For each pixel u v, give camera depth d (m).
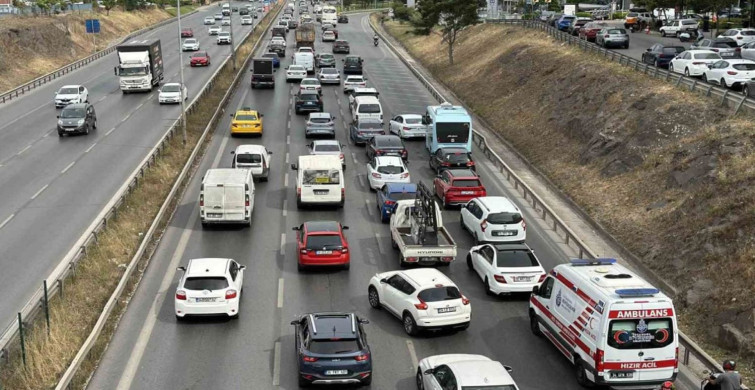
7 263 27.47
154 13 154.38
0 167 41.81
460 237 32.38
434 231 28.19
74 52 97.94
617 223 32.88
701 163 32.75
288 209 35.84
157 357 21.03
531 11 118.25
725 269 25.20
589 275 20.05
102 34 114.94
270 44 95.44
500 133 54.03
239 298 24.48
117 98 65.31
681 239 28.50
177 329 22.91
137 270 27.42
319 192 35.16
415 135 51.22
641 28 81.69
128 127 52.72
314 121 50.03
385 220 34.06
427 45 101.50
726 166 30.94
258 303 25.02
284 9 184.25
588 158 41.72
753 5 74.62
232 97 66.00
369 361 19.12
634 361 18.47
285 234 32.22
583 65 54.75
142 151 45.47
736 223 26.47
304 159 35.56
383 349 21.91
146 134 50.28
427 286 22.58
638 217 32.50
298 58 78.00
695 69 46.84
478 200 32.09
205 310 22.98
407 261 27.56
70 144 47.56
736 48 54.19
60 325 21.89
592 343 18.81
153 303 24.80
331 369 18.78
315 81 64.38
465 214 32.94
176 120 54.81
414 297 22.56
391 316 24.33
